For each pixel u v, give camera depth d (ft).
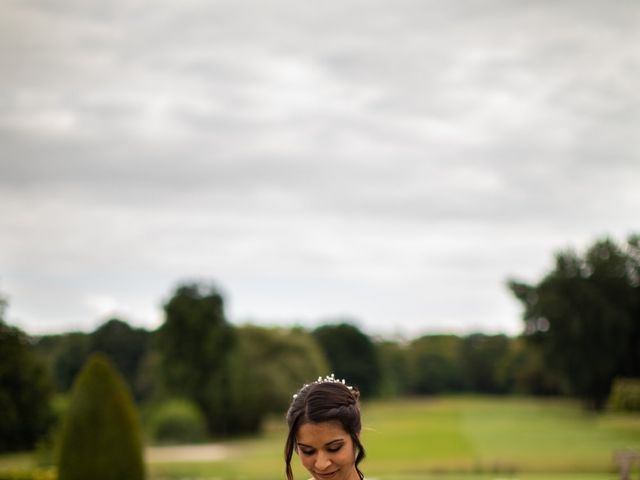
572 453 113.50
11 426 135.85
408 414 251.80
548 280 213.46
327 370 233.55
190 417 178.60
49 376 144.25
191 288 225.56
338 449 8.25
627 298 211.20
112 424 47.34
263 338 224.12
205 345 219.20
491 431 164.66
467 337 403.54
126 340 279.49
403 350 405.18
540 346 217.77
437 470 90.07
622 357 213.05
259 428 215.51
